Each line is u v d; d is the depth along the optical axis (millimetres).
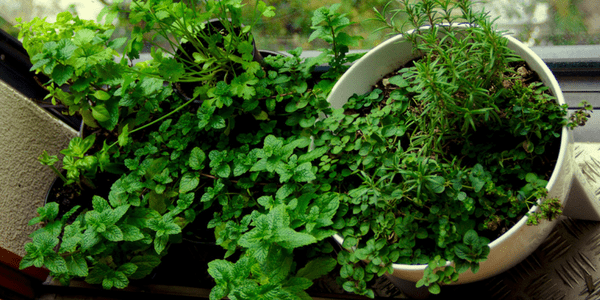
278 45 1791
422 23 1093
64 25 1428
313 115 1275
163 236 1279
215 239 1412
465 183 1018
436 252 1017
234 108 1365
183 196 1319
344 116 1179
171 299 1540
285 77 1371
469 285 1438
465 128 1053
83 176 1558
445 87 1017
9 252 1496
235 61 1342
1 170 1530
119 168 1504
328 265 1195
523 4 1642
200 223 1440
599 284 1342
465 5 1036
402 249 1028
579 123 949
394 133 1109
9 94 1598
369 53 1192
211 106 1315
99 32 1453
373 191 1024
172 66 1286
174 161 1413
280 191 1158
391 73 1258
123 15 1843
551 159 1021
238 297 1005
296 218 1108
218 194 1326
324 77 1378
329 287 1510
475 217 1039
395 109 1165
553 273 1392
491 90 1104
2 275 1470
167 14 1230
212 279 1569
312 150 1197
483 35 986
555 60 1598
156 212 1354
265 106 1449
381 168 1042
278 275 1085
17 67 1831
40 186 1678
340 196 1119
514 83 1059
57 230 1346
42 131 1722
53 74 1219
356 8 1716
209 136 1448
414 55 1214
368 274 1045
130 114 1557
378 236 1053
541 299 1374
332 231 1072
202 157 1350
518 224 910
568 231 1429
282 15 1776
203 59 1390
